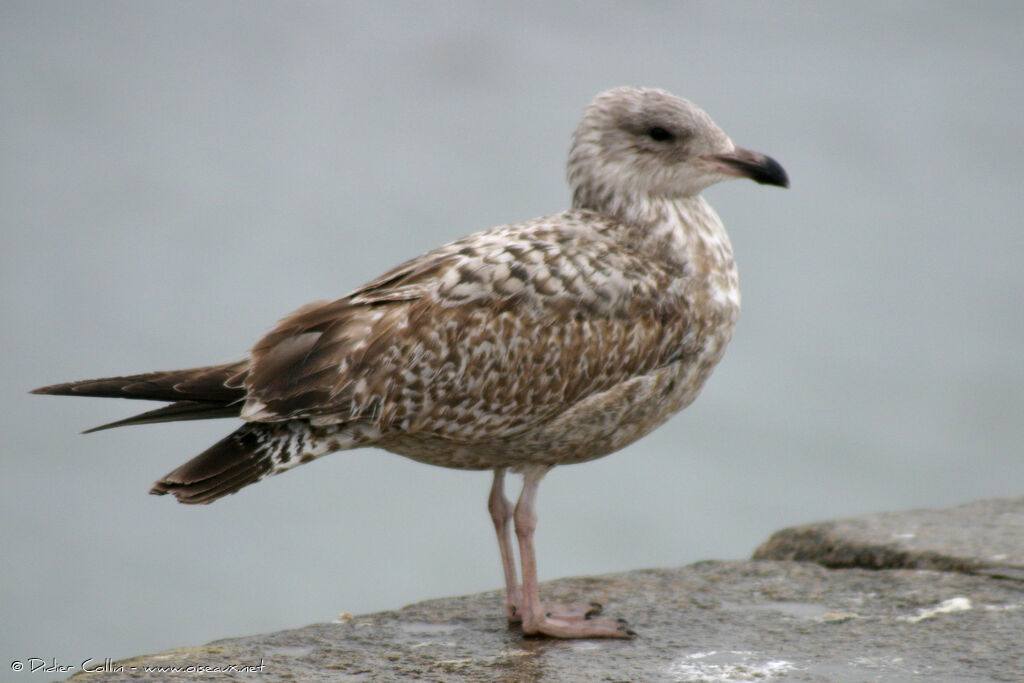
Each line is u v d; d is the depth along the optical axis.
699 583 12.42
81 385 10.34
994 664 10.08
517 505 11.41
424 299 10.70
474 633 11.17
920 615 11.33
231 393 10.50
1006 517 14.39
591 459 11.90
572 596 12.11
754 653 10.45
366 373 10.49
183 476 10.12
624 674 9.98
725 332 11.93
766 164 12.12
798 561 13.84
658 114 12.13
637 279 11.27
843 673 9.93
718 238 12.19
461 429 10.89
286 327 10.66
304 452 10.52
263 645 10.77
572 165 12.63
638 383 11.31
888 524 14.15
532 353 10.80
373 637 11.04
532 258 10.98
